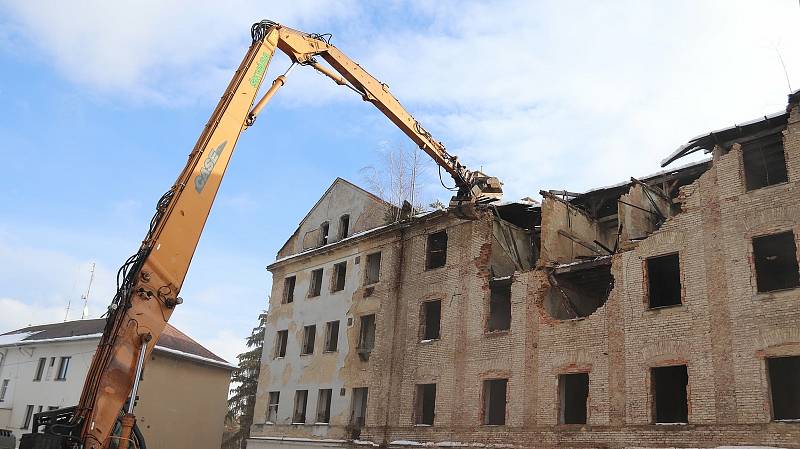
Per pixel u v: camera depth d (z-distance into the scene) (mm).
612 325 19625
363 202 32625
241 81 14969
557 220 23281
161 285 12703
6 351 44281
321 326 31234
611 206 25344
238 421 54281
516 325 22359
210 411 39844
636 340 18875
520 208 25594
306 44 18703
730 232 17938
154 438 36531
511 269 25297
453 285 25344
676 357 17859
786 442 15258
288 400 31312
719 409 16625
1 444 15656
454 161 24406
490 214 25172
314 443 28625
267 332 34500
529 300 22266
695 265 18328
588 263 21125
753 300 16906
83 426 11336
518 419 21125
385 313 27938
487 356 22922
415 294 26906
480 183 25266
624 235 20609
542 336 21375
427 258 27266
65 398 38562
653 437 17625
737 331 16938
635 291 19422
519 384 21516
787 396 18609
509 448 20906
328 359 30000
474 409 22641
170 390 37938
